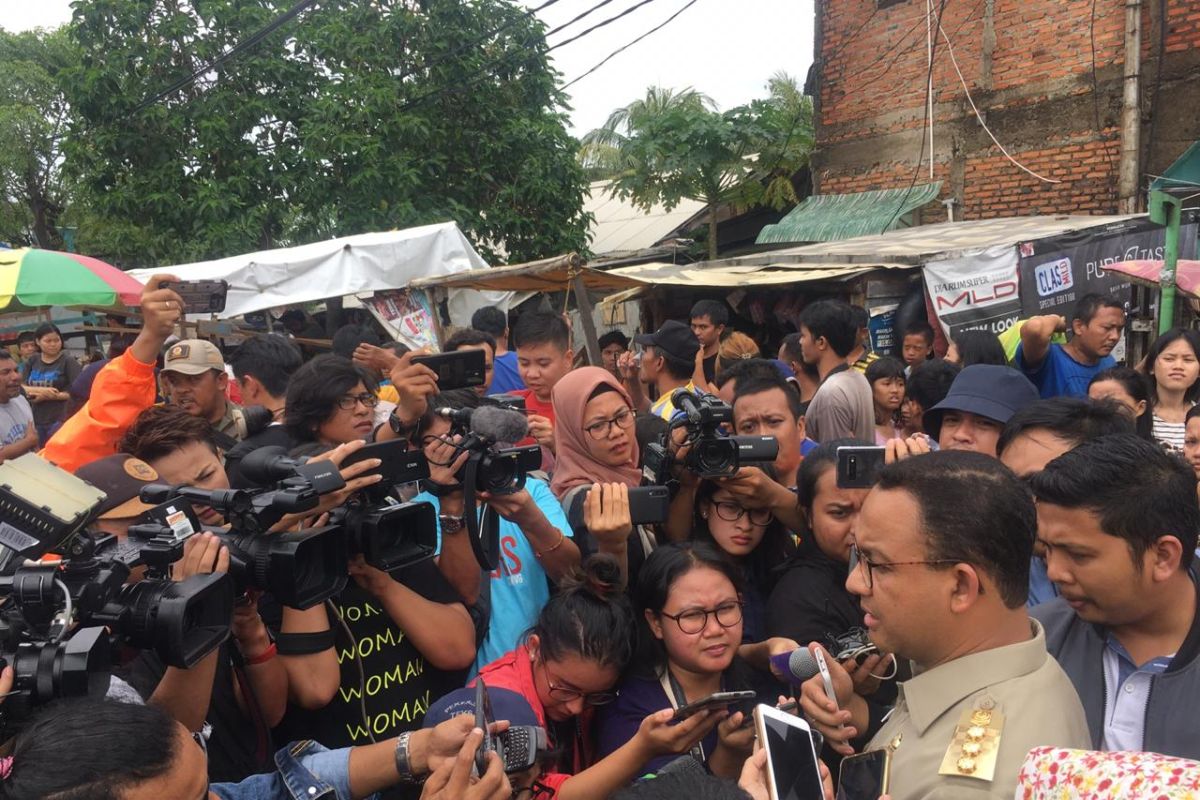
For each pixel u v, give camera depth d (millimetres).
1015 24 9414
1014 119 9508
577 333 11578
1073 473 1562
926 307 7238
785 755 1431
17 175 17969
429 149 12328
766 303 8773
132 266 12031
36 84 17906
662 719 1741
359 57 12008
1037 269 7121
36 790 1056
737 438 2357
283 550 1706
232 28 11867
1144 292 7266
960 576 1402
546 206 12875
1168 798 976
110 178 11875
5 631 1355
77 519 1494
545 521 2316
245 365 3979
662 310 9359
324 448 2527
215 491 1774
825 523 2279
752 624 2564
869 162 10672
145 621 1474
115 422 2896
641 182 14148
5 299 4469
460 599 2391
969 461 1467
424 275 9023
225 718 1988
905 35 10234
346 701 2146
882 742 1565
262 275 8352
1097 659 1711
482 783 1488
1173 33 8469
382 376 4664
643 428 3270
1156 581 1543
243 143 11961
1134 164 8633
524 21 12617
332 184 11859
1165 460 1571
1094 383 3926
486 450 2160
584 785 1797
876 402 4477
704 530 2578
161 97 10656
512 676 2125
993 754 1333
